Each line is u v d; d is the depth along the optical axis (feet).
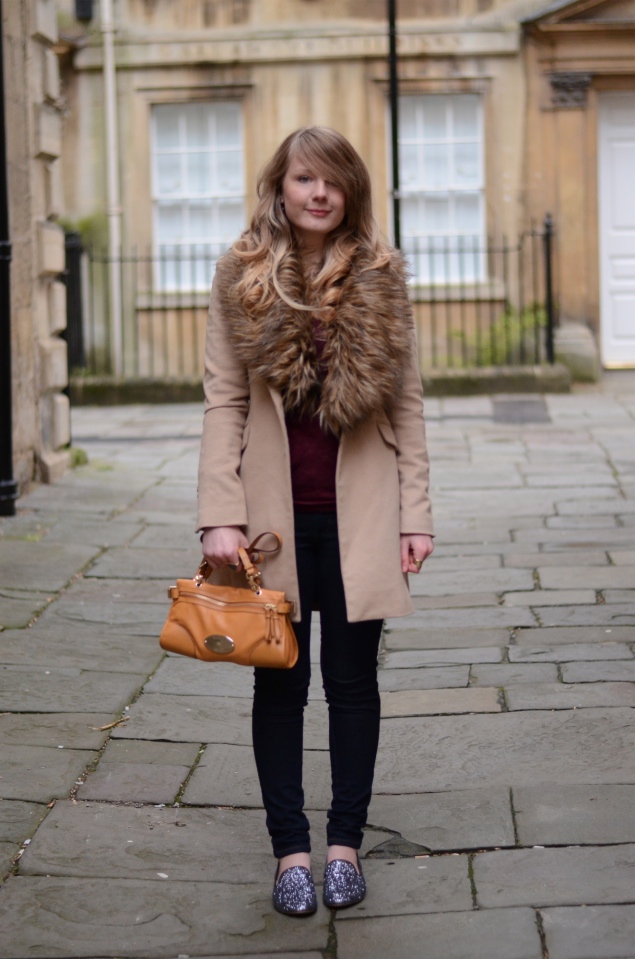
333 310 8.34
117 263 39.96
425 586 16.99
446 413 33.91
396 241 32.27
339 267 8.44
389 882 8.98
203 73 39.55
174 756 11.28
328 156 8.45
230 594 8.27
